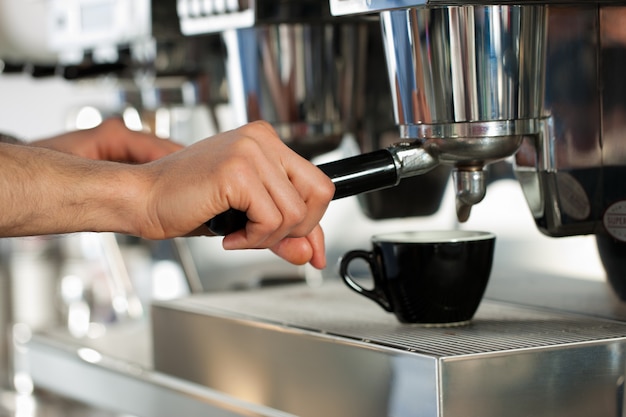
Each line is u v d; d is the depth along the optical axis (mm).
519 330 831
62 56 1601
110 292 1867
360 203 1201
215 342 946
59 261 1989
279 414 866
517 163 904
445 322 862
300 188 740
